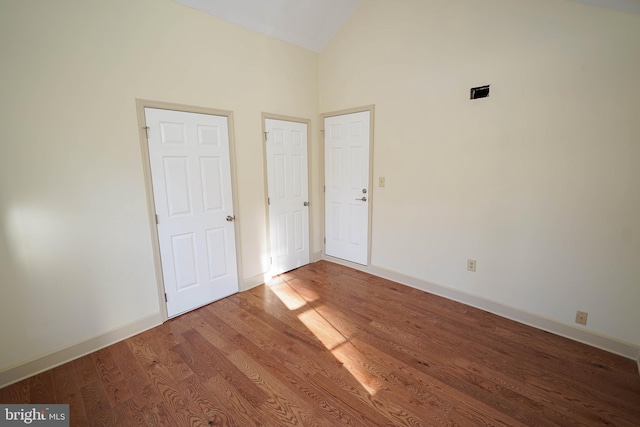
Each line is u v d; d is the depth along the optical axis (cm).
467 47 250
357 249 367
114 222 220
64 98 192
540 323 237
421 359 202
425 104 281
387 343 221
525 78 223
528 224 234
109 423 156
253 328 243
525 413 158
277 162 336
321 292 309
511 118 233
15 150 177
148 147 232
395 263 330
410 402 166
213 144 274
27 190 183
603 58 192
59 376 190
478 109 249
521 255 241
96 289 215
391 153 314
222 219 288
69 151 196
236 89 287
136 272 234
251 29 294
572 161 210
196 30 253
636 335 199
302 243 380
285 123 338
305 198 375
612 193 197
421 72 281
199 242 273
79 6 193
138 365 200
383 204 330
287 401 168
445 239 285
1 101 171
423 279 308
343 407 164
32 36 178
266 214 330
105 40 205
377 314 263
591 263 210
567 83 206
